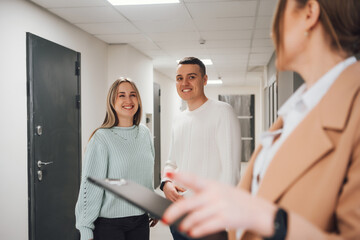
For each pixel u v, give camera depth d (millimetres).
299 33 413
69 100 2920
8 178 2090
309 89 418
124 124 1668
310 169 370
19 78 2211
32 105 2318
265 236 295
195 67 1515
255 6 2580
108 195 1500
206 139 1450
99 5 2537
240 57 4980
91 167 1498
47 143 2518
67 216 2824
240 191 303
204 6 2588
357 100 355
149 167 1674
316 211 342
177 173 300
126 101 1624
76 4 2492
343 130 354
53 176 2596
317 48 408
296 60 434
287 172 384
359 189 321
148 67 4887
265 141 504
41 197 2416
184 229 280
